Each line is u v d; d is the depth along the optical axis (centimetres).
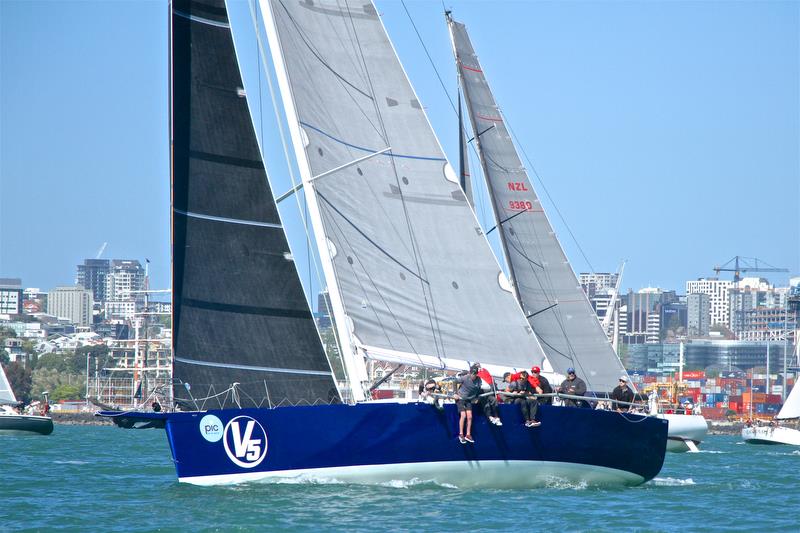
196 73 8200
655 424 9119
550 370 9281
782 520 7775
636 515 7700
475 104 14738
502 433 8294
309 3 8869
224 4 8388
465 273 9075
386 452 8069
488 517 7319
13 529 7044
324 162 8638
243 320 8069
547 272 15025
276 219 8275
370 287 8638
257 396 8019
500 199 14838
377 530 6831
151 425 7875
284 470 7981
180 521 7075
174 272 7912
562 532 6944
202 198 8075
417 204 8994
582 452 8662
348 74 8919
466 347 8981
